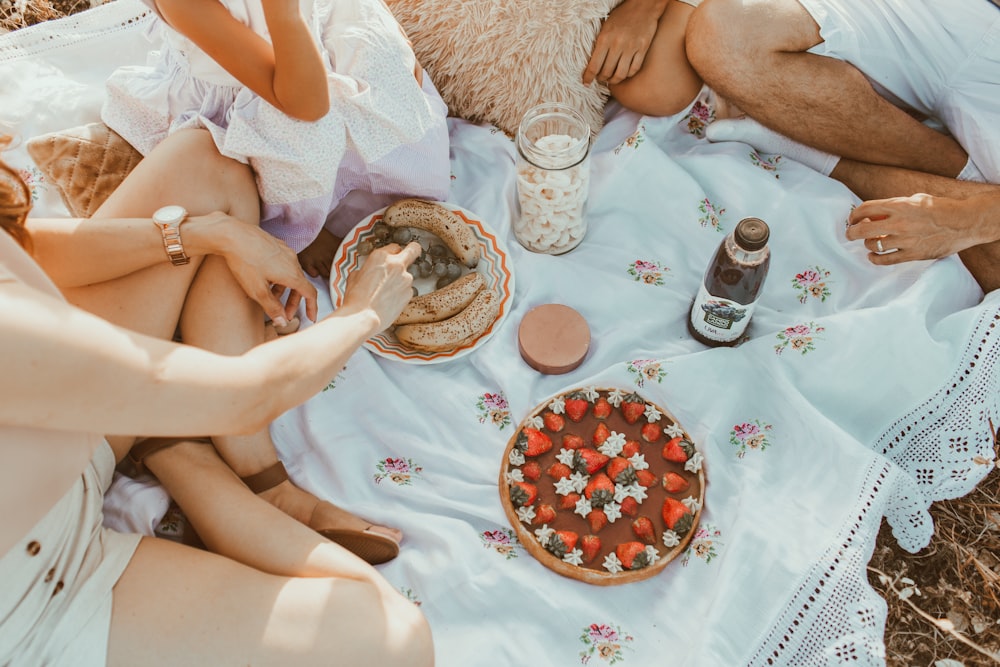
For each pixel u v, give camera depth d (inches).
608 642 60.1
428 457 69.1
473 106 87.0
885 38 75.9
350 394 71.6
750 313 69.4
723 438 69.5
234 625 49.8
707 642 57.3
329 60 70.9
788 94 78.0
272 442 69.0
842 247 77.8
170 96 70.2
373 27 71.6
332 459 68.4
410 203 77.4
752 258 62.9
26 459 44.6
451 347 73.0
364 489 67.7
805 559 59.8
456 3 80.4
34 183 79.5
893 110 77.9
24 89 82.6
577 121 73.6
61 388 38.6
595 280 78.4
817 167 84.4
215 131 66.2
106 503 62.2
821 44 76.2
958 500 71.7
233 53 60.2
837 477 64.6
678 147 87.7
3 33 94.6
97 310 61.0
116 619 49.6
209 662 48.9
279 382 47.8
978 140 76.2
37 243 57.6
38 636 47.6
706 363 70.4
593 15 80.0
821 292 76.7
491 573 62.2
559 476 65.6
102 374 39.6
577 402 68.7
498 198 83.8
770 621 58.3
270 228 75.2
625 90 84.7
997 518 70.6
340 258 77.0
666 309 76.6
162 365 42.2
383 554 63.3
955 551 69.5
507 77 82.8
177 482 60.2
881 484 62.9
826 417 68.3
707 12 76.5
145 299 61.7
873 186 81.8
